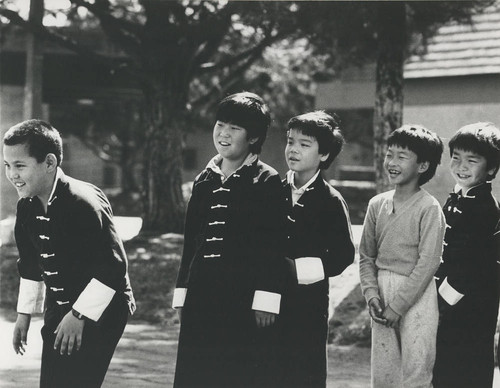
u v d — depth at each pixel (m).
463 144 6.15
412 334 5.87
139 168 42.03
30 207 5.18
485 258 6.07
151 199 18.56
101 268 5.01
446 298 6.09
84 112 33.44
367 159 37.97
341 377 8.38
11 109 23.34
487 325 6.10
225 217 5.45
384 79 11.06
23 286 5.47
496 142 6.12
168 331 10.87
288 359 5.68
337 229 5.81
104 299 4.98
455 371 6.11
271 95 27.58
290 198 5.84
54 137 5.09
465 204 6.11
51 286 5.12
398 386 6.00
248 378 5.49
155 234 17.77
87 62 19.95
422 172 6.02
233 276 5.43
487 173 6.18
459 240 6.09
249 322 5.47
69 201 5.04
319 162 5.90
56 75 19.80
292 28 14.08
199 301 5.47
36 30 16.27
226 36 19.22
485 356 6.10
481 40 17.95
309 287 5.72
